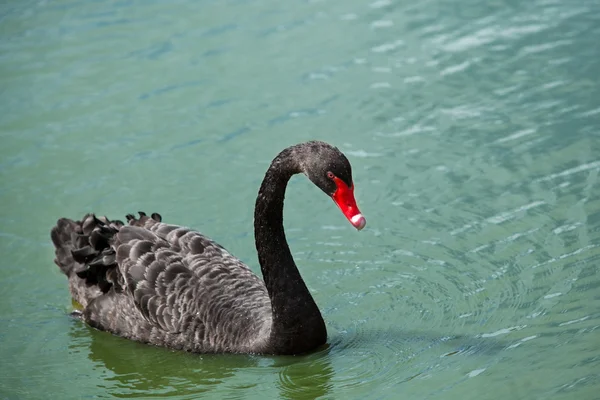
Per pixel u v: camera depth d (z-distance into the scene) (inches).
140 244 458.0
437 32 735.7
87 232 491.5
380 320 455.5
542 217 520.4
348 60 707.4
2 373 439.8
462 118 628.7
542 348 416.8
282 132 628.7
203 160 607.8
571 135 593.3
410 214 540.7
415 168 581.3
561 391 385.4
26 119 654.5
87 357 452.4
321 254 515.2
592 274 467.2
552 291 459.8
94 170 601.9
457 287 475.2
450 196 551.5
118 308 466.0
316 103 660.1
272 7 791.1
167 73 702.5
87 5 804.6
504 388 392.2
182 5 800.3
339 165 381.4
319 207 563.5
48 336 470.9
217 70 705.0
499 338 429.4
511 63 684.7
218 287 445.1
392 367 417.4
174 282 446.3
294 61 711.1
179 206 563.5
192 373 432.8
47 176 597.6
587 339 418.3
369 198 557.3
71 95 680.4
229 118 648.4
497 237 510.9
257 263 511.8
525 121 615.8
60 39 749.9
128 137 633.6
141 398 417.1
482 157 584.4
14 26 769.6
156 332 450.6
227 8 791.1
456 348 426.0
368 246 518.6
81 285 486.6
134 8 796.6
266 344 429.1
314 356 431.2
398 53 712.4
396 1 789.2
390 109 646.5
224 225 545.0
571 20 732.7
